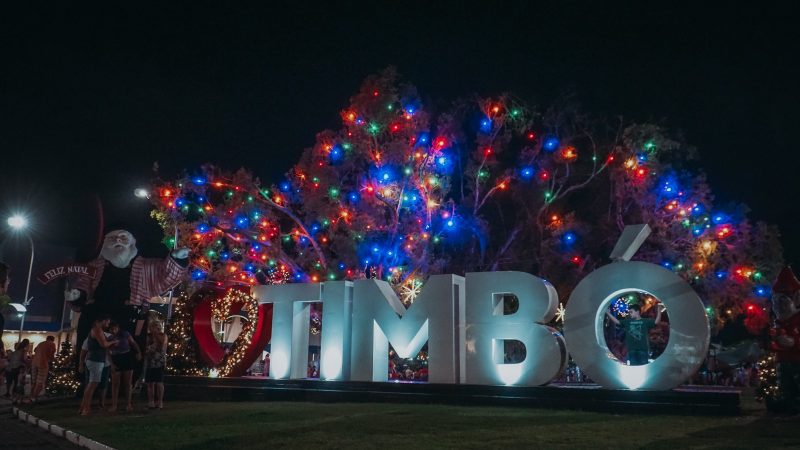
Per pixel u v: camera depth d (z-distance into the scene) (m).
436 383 14.36
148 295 18.41
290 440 8.37
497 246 31.42
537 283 13.94
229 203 30.58
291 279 30.77
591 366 13.02
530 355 13.71
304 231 31.05
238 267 30.48
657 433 8.92
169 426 10.23
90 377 12.95
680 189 29.84
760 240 29.92
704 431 9.07
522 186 30.72
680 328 12.36
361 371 15.62
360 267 28.98
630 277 12.91
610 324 24.80
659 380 12.36
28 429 11.07
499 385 13.76
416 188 29.16
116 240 18.28
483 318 14.37
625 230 13.57
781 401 11.47
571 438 8.42
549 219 30.88
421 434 8.91
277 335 16.91
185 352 17.95
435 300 14.91
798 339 11.36
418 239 28.91
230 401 16.28
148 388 14.07
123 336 13.48
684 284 12.45
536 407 13.07
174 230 29.58
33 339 42.94
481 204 30.53
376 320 15.64
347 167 29.50
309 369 28.97
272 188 30.44
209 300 18.06
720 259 29.91
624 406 12.19
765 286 29.41
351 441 8.25
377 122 28.66
